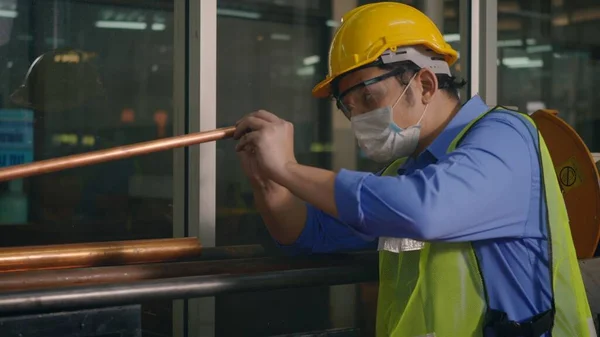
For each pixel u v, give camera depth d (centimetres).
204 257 185
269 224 179
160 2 254
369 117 156
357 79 157
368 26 159
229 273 158
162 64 255
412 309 150
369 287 301
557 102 340
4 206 229
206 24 238
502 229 140
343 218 135
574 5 344
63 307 129
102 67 245
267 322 276
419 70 156
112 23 246
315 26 288
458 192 131
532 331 141
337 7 293
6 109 230
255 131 148
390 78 155
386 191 131
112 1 246
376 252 184
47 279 142
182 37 242
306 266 166
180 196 246
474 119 152
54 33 237
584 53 348
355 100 159
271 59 277
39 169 143
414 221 129
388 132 155
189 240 184
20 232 232
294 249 181
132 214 249
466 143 141
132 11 249
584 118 350
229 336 268
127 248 172
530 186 143
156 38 253
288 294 281
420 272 150
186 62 243
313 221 180
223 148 263
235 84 268
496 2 303
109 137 246
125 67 248
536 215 144
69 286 132
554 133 226
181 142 156
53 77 237
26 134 233
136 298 136
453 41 303
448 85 161
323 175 139
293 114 283
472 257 146
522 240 144
